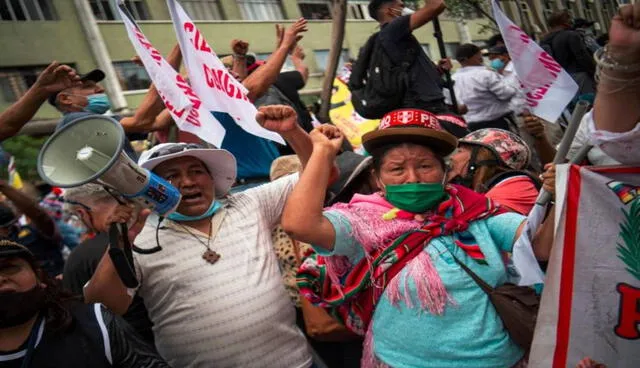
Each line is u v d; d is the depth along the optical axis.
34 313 2.02
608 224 2.07
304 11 21.14
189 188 2.54
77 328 2.05
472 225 2.26
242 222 2.61
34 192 6.07
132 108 16.12
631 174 2.03
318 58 20.84
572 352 2.11
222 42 18.77
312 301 2.41
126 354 2.10
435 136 2.27
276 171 3.41
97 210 2.73
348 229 2.23
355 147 6.19
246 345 2.45
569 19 6.99
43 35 15.30
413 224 2.24
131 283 2.10
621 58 1.74
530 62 2.78
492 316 2.18
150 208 2.14
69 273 2.83
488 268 2.19
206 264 2.48
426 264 2.18
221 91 3.12
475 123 6.22
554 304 2.10
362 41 22.08
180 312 2.46
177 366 2.51
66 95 3.58
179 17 3.21
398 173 2.29
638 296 2.06
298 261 3.14
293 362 2.55
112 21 16.31
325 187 2.23
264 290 2.51
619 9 1.75
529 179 2.94
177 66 3.78
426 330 2.16
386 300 2.21
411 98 4.71
